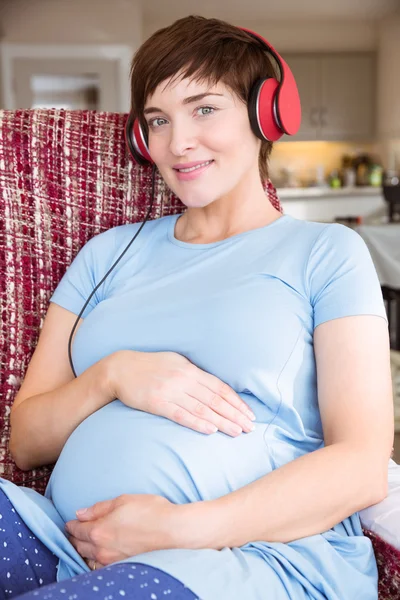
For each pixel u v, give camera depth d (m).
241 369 0.96
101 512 0.85
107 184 1.29
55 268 1.27
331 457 0.85
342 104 7.51
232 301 0.99
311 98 7.48
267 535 0.82
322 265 1.00
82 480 0.92
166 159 1.04
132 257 1.16
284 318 0.98
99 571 0.70
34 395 1.10
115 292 1.12
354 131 7.56
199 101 0.99
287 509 0.82
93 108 6.97
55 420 1.03
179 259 1.11
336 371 0.93
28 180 1.26
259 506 0.81
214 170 1.03
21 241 1.26
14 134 1.26
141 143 1.15
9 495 0.87
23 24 6.75
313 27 7.60
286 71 1.05
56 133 1.27
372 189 7.41
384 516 0.87
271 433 0.94
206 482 0.87
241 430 0.92
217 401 0.93
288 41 7.63
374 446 0.87
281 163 8.00
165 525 0.80
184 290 1.05
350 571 0.82
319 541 0.83
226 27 1.02
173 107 1.00
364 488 0.85
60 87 6.90
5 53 6.77
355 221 4.63
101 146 1.29
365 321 0.94
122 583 0.68
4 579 0.82
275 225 1.09
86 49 6.81
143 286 1.09
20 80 6.83
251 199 1.12
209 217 1.13
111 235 1.21
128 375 0.97
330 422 0.91
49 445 1.06
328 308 0.97
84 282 1.18
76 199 1.28
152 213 1.30
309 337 1.00
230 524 0.80
